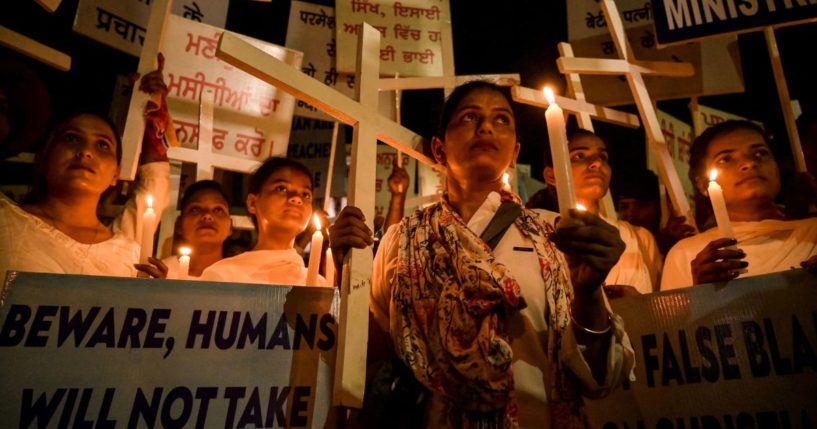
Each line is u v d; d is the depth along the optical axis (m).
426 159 1.86
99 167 2.14
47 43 4.62
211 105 3.37
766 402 1.57
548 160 2.99
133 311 1.45
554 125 1.25
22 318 1.37
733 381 1.61
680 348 1.66
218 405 1.44
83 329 1.40
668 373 1.65
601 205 2.95
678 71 3.35
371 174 1.63
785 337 1.60
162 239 3.03
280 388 1.49
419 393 1.47
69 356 1.37
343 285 1.47
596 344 1.28
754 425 1.57
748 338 1.63
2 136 2.40
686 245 2.34
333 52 4.17
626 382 1.68
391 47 3.91
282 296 1.57
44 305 1.39
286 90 1.56
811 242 2.11
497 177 1.71
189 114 3.33
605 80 3.97
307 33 4.19
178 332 1.46
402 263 1.51
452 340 1.31
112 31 3.36
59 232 2.04
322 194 5.03
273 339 1.53
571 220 1.17
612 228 1.20
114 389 1.38
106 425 1.35
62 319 1.39
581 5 4.25
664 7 3.12
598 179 2.68
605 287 2.09
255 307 1.54
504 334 1.34
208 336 1.48
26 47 2.29
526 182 5.16
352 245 1.50
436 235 1.52
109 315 1.43
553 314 1.39
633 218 3.47
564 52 3.35
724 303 1.67
